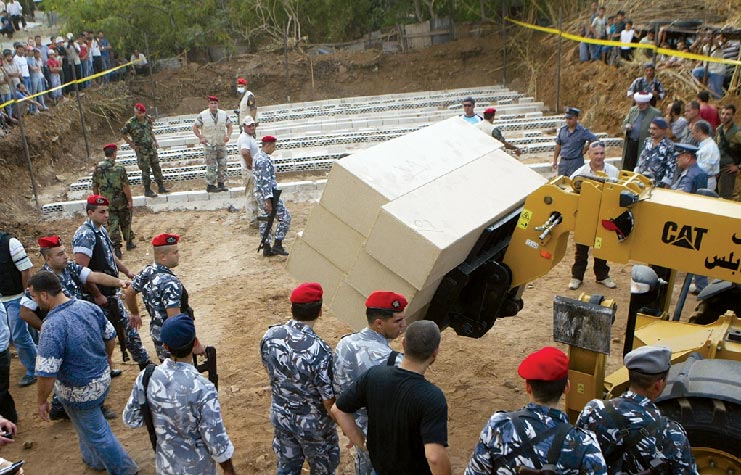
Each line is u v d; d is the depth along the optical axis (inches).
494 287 211.2
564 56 768.9
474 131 246.7
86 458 227.6
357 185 203.9
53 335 197.3
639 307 201.6
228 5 973.2
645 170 357.4
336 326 325.7
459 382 271.3
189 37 916.0
